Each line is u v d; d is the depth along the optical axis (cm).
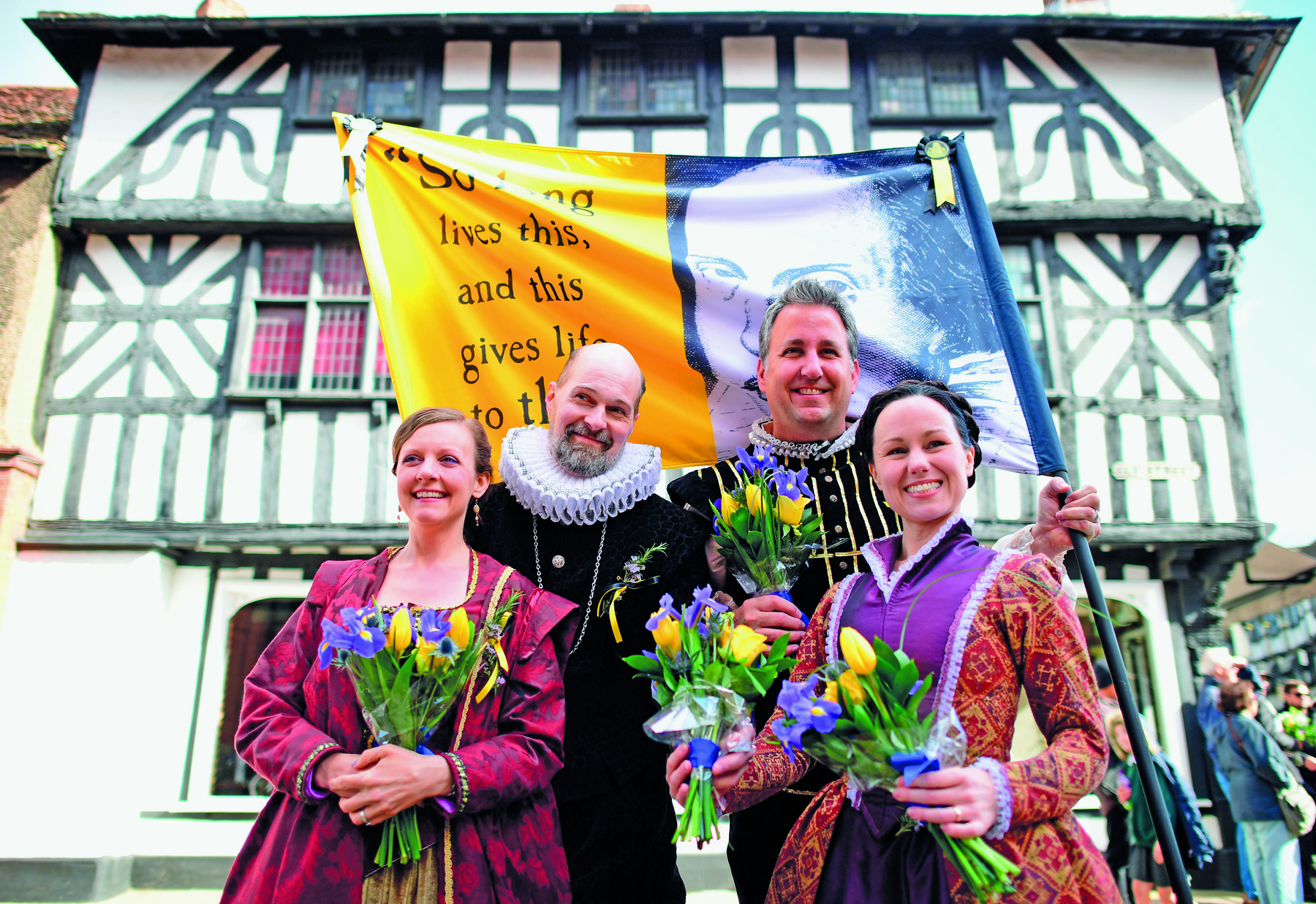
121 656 723
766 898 166
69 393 798
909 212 285
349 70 875
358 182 291
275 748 164
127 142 846
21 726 705
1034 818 132
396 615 162
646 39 876
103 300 820
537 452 240
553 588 228
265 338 813
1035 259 833
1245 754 544
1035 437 242
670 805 222
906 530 174
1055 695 147
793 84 866
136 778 717
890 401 176
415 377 277
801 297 239
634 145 856
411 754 159
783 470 207
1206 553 784
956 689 147
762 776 160
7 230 808
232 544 759
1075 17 847
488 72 873
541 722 180
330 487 775
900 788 132
